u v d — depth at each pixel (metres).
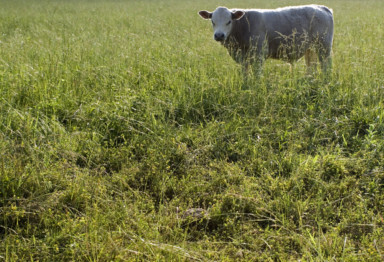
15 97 5.82
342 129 5.07
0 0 30.02
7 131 4.79
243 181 4.11
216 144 4.80
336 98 5.82
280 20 7.52
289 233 3.44
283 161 4.41
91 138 4.96
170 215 3.61
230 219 3.56
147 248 3.16
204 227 3.61
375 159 4.35
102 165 4.48
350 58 7.58
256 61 7.13
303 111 5.62
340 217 3.64
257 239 3.35
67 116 5.39
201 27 13.98
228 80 6.49
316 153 4.65
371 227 3.46
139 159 4.69
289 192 3.89
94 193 3.84
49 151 4.36
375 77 6.45
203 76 6.68
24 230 3.38
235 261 3.14
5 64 7.13
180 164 4.46
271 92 5.94
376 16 17.98
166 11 23.08
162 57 8.23
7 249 3.02
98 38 10.45
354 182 4.04
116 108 5.41
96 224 3.40
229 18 7.27
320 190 3.86
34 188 3.87
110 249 3.13
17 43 8.84
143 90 6.18
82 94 6.04
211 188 4.05
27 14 19.84
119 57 7.93
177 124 5.57
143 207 3.75
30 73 6.76
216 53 8.58
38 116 5.12
